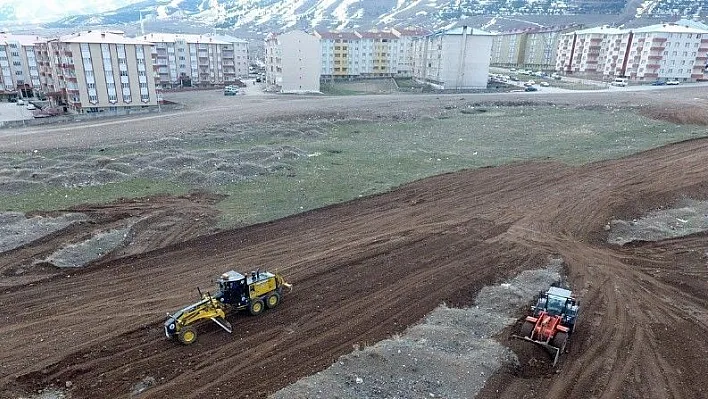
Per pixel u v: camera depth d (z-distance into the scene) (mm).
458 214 30359
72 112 71938
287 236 26625
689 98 80250
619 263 24328
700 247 26062
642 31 114562
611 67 127188
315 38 98938
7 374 15289
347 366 15508
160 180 36094
